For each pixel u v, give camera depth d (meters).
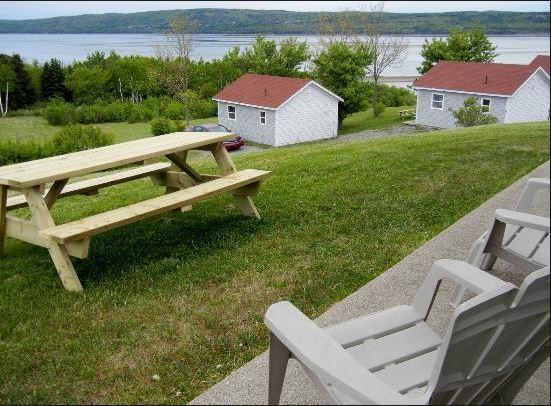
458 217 5.98
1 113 39.62
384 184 7.27
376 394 1.74
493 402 2.22
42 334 3.78
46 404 2.97
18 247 5.82
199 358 3.40
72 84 43.34
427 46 37.84
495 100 25.98
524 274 4.29
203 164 10.88
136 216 4.71
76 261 5.18
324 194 6.91
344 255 4.99
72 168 4.77
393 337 2.61
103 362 3.37
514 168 7.99
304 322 2.13
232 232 5.71
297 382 3.06
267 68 42.59
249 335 3.65
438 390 1.93
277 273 4.64
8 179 4.42
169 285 4.50
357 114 40.47
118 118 38.94
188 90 38.31
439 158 8.76
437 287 2.72
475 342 1.89
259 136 29.88
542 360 2.10
